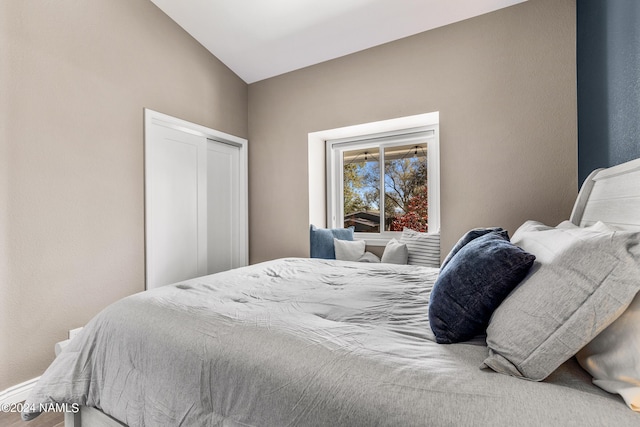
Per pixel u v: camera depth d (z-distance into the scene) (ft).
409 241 9.07
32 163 6.05
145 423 3.37
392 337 3.03
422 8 7.46
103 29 7.22
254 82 11.41
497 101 7.32
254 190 11.41
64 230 6.53
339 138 10.88
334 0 7.58
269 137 11.03
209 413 2.98
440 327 2.95
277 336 3.00
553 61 6.75
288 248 10.66
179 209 9.11
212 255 10.46
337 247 9.86
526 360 2.23
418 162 9.90
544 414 1.86
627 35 4.37
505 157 7.25
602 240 2.21
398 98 8.56
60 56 6.46
